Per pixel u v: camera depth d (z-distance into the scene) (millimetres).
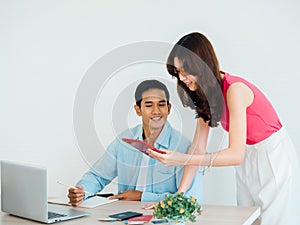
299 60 2969
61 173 3375
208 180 3100
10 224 1988
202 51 2217
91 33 3279
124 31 3221
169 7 3143
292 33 2969
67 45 3324
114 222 1977
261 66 3018
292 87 2982
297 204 2453
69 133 3346
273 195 2420
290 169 2422
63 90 3346
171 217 1792
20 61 3410
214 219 1994
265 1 2994
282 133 2473
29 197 2021
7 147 3447
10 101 3439
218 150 2430
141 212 2154
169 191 2438
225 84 2332
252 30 3021
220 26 3062
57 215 2059
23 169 2043
